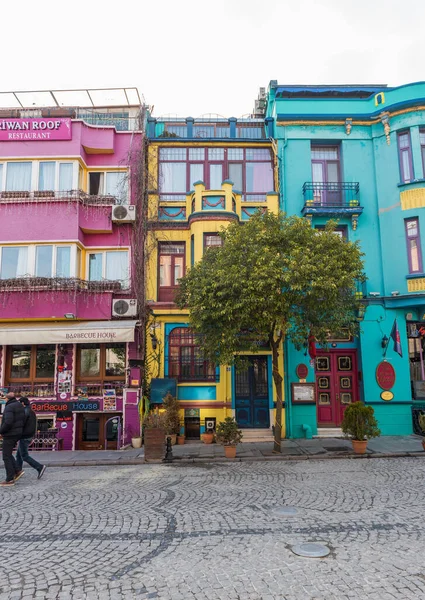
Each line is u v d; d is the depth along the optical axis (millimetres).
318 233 12711
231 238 12250
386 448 12961
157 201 16625
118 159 16719
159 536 6109
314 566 5043
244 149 17422
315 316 12305
